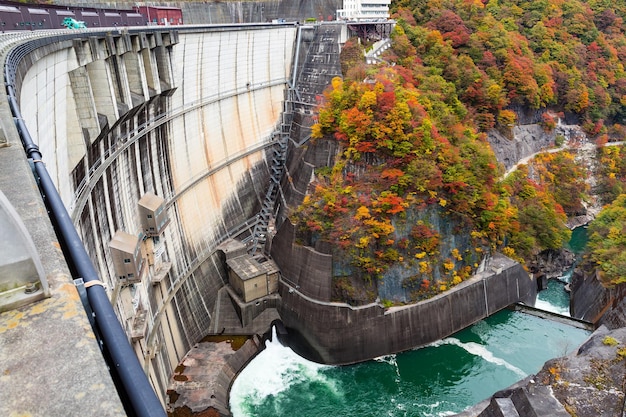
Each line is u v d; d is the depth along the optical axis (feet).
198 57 191.42
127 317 130.00
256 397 160.86
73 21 155.84
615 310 175.32
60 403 14.66
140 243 146.72
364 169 194.90
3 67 69.72
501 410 120.88
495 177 227.61
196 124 196.34
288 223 187.01
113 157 135.33
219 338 179.01
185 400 148.46
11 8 138.51
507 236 227.61
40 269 18.89
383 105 195.31
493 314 205.36
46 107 96.63
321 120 207.31
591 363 127.95
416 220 188.75
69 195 106.52
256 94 239.09
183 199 184.55
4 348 16.76
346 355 176.55
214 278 191.42
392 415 155.12
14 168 32.76
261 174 238.48
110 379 15.67
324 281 175.52
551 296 235.61
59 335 17.35
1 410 14.48
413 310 182.80
